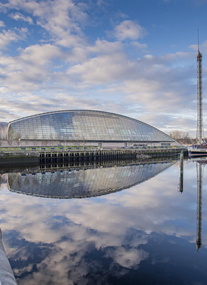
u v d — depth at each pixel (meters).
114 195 30.38
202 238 16.52
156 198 28.53
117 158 110.62
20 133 106.31
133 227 18.66
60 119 116.75
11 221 20.16
